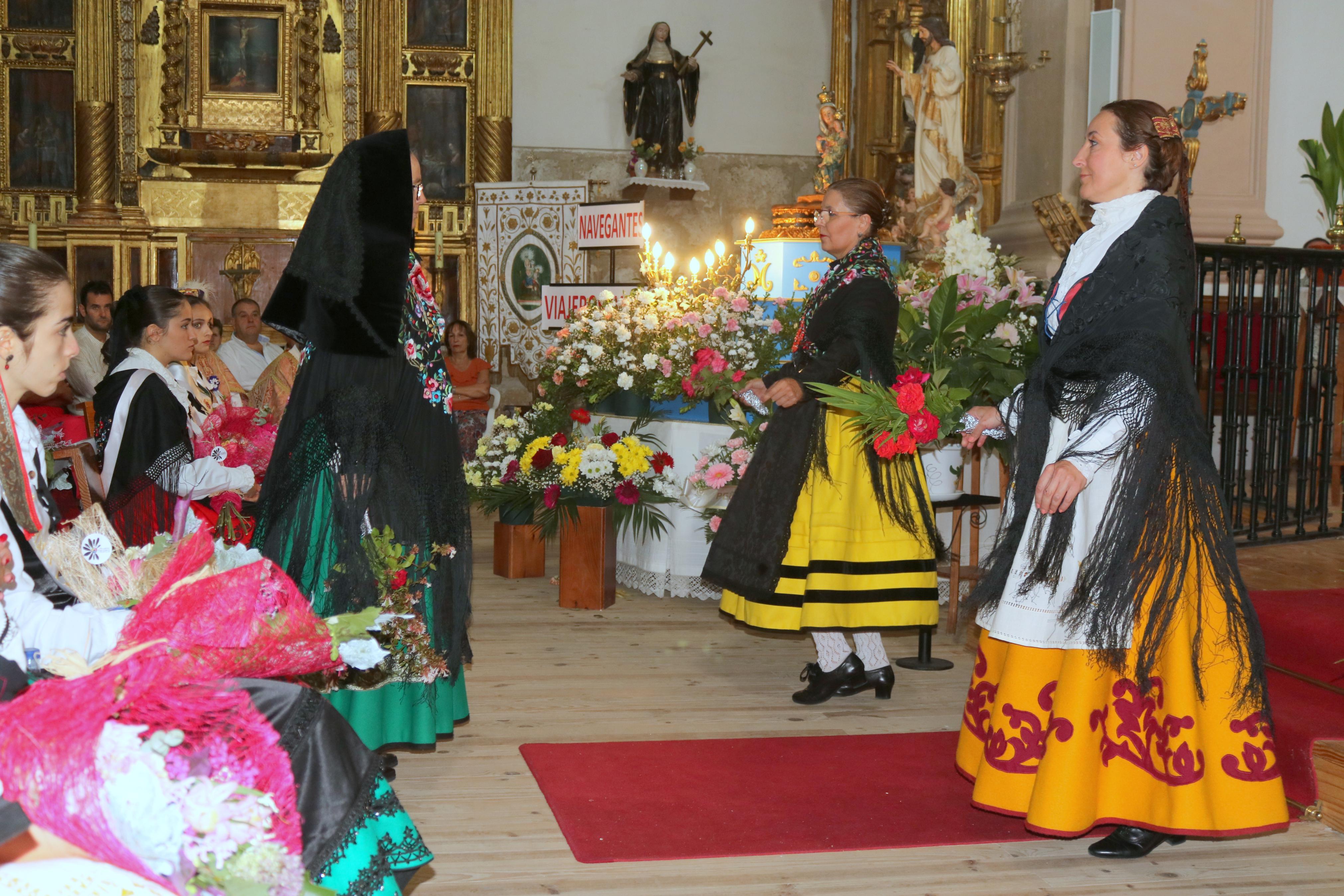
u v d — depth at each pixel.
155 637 1.57
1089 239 2.61
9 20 11.68
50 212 11.84
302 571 2.75
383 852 1.72
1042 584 2.56
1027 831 2.79
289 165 11.81
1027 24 9.05
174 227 11.80
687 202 12.65
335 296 2.78
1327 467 5.01
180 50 11.72
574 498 5.16
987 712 2.86
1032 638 2.57
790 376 3.55
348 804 1.69
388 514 2.81
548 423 5.97
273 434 3.83
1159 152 2.55
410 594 2.80
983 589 2.74
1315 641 3.29
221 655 1.59
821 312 3.63
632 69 12.28
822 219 3.71
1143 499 2.43
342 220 2.82
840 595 3.58
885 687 3.91
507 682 4.06
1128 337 2.43
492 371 10.41
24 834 1.42
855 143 12.64
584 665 4.29
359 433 2.78
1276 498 4.98
